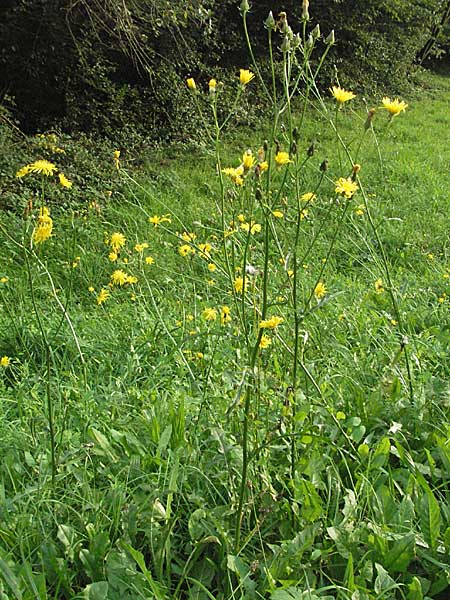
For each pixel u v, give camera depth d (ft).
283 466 8.18
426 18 50.34
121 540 6.97
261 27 42.98
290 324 11.54
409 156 32.12
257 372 7.46
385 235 21.39
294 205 19.31
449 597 7.09
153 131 33.53
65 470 8.30
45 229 7.74
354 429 8.91
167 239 20.52
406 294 15.55
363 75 47.37
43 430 9.14
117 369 12.04
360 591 6.67
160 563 6.97
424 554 7.15
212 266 11.34
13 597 6.39
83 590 6.50
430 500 7.30
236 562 6.82
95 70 32.81
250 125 36.27
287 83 7.36
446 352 12.27
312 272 17.54
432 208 24.81
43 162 8.39
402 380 9.83
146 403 10.09
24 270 16.29
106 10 29.66
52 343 12.75
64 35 31.71
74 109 32.45
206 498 8.02
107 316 14.14
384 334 13.00
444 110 45.68
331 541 7.47
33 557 7.16
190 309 14.65
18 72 32.63
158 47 34.58
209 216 21.91
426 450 8.35
